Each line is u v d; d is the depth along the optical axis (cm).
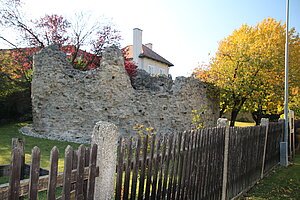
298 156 1105
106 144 243
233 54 1205
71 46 1536
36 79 1016
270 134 806
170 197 346
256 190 619
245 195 575
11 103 1402
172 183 350
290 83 1455
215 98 1296
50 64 984
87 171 227
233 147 529
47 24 1510
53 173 194
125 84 956
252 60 1138
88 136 929
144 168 295
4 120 1377
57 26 1543
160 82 1395
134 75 1455
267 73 1186
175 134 346
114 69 929
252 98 1173
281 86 1327
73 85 960
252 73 1159
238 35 1791
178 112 1045
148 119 990
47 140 894
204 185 427
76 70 976
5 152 686
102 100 929
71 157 210
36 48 1512
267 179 717
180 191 366
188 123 1089
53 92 984
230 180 525
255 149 664
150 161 303
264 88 1158
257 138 675
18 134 996
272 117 1830
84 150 222
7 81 1346
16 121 1434
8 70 1418
